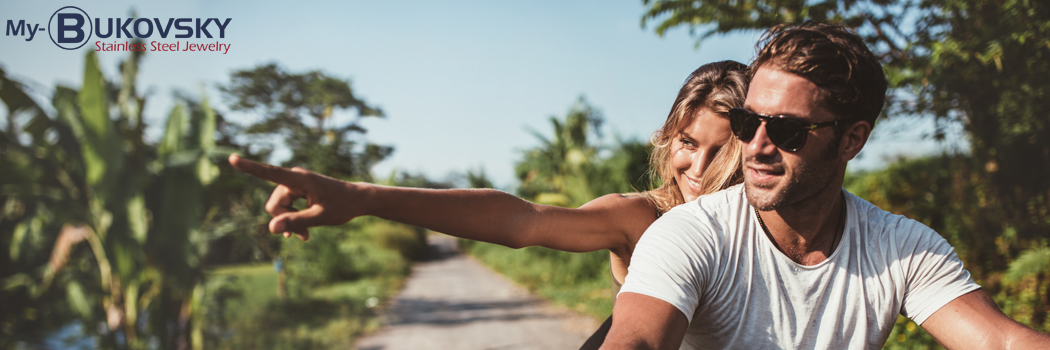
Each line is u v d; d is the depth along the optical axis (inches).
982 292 37.5
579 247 42.1
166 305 243.0
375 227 1036.5
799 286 36.0
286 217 28.6
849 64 33.1
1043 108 178.5
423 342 316.2
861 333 36.6
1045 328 174.4
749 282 35.9
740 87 51.8
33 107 232.1
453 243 1701.5
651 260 35.4
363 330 345.7
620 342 31.6
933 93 195.2
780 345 36.2
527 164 682.2
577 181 498.9
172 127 247.4
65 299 277.1
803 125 33.5
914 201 259.9
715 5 251.4
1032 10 159.6
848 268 36.7
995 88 181.6
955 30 183.5
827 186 35.1
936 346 175.2
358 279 636.1
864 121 34.5
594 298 414.6
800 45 33.7
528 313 399.2
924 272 37.1
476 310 423.5
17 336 256.8
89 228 237.5
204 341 264.8
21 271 288.2
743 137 35.5
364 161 1414.9
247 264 506.0
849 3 198.1
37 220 290.2
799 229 36.3
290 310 387.5
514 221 38.5
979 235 218.2
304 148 1224.2
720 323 36.6
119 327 239.1
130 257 234.5
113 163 227.6
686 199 55.1
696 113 53.3
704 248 35.7
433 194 35.7
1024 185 200.8
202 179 241.6
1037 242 195.8
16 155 242.4
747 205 38.0
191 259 244.2
